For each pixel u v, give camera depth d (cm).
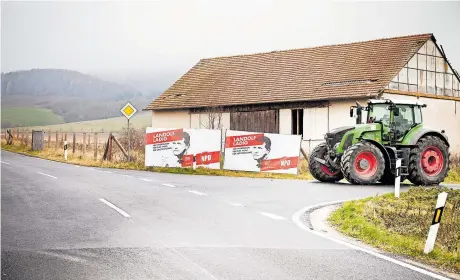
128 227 1022
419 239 931
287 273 702
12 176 2062
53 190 1609
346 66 3334
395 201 1358
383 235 938
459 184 2008
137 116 15275
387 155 1806
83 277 686
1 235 951
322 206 1294
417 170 1803
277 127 3334
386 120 1864
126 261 766
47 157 3353
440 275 699
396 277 685
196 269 721
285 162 2316
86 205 1305
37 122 14225
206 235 948
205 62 4234
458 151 3325
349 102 3006
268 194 1538
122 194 1516
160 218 1121
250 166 2369
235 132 2391
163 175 2189
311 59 3603
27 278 682
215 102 3612
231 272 707
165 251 827
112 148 3178
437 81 3272
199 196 1481
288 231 988
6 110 16188
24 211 1216
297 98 3209
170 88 4088
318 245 873
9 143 4919
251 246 862
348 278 679
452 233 986
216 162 2434
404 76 3102
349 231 987
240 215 1161
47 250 837
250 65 3894
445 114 3275
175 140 2488
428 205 1305
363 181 1778
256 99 3425
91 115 17012
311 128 3159
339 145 1861
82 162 2905
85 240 907
